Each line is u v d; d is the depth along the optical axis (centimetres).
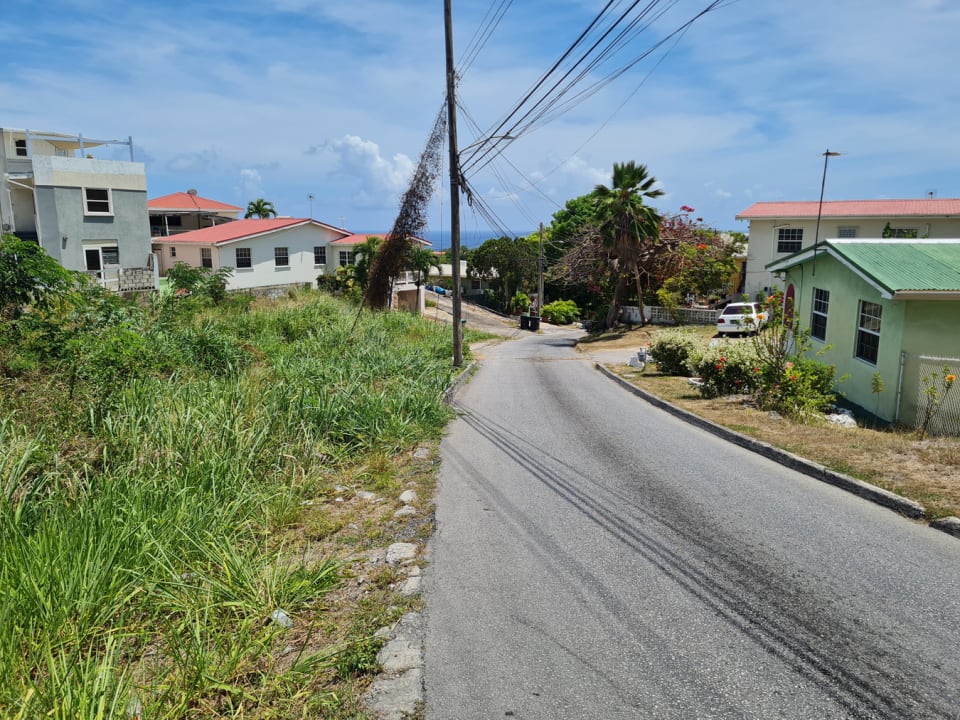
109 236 2691
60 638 374
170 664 375
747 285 3062
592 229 3609
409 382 1185
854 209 2925
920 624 408
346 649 392
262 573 482
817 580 472
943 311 1016
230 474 632
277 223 3394
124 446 664
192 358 1091
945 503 599
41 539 446
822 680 354
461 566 513
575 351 2758
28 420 679
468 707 338
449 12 1611
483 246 5469
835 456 775
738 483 718
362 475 755
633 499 669
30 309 970
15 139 3094
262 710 337
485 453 876
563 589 469
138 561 459
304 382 1020
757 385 1233
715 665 370
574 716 329
